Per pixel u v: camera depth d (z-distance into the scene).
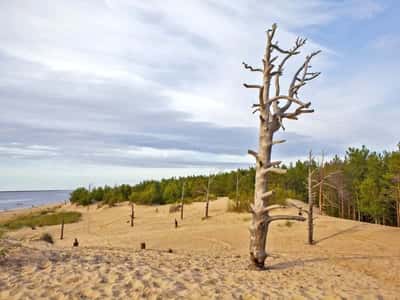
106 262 9.79
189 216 39.47
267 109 11.43
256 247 10.98
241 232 24.62
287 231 23.80
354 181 44.75
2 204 125.12
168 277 8.16
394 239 20.39
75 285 7.05
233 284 8.16
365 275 11.48
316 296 7.72
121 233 30.91
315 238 21.12
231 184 58.88
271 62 11.55
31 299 6.18
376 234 22.00
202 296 6.95
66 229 38.38
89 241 24.97
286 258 14.18
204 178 64.88
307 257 14.80
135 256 12.10
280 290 7.96
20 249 10.55
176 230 27.14
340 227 24.73
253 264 10.98
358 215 48.06
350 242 19.61
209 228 26.91
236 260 13.23
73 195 76.81
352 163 47.62
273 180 54.81
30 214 63.19
